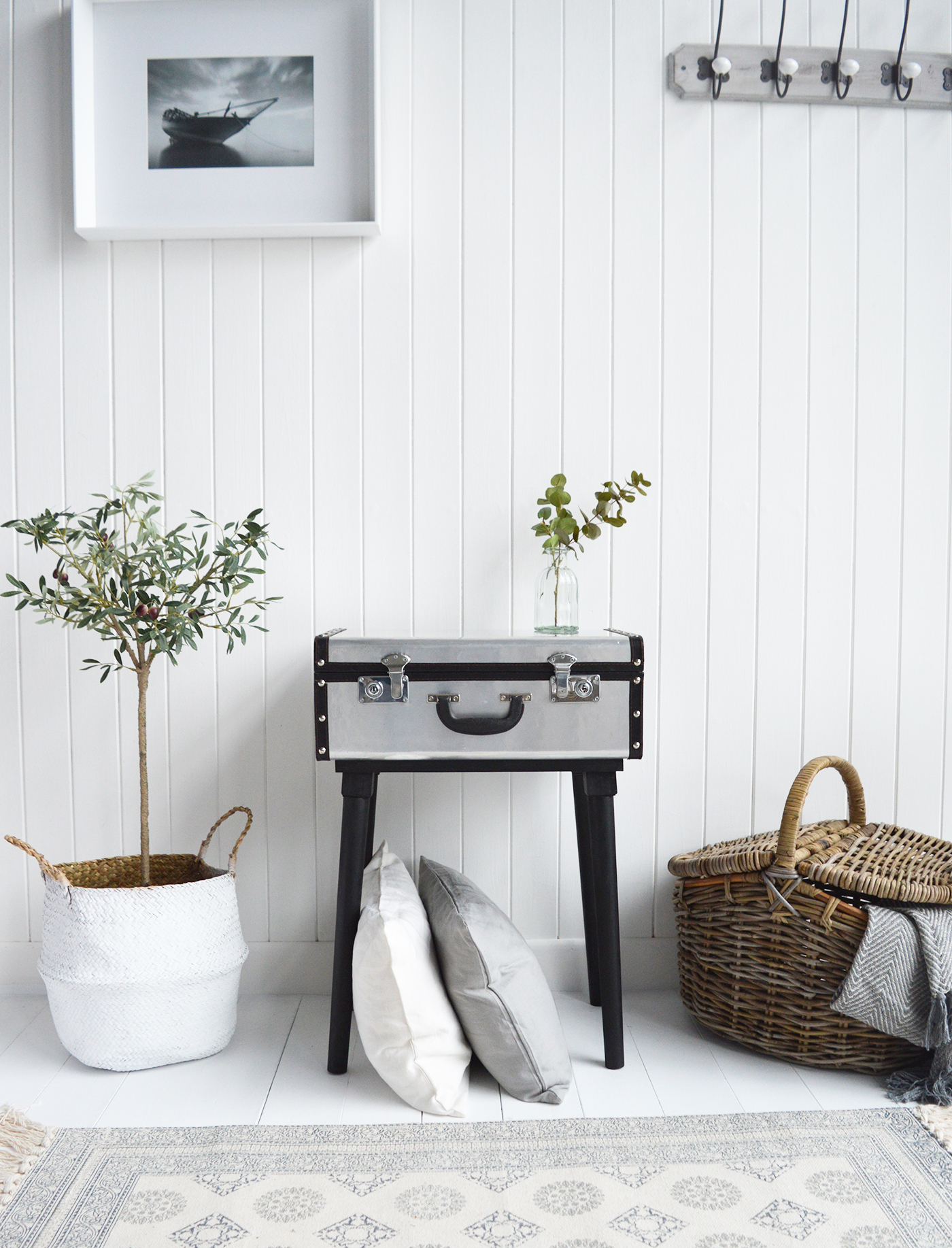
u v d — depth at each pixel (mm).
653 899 2004
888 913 1528
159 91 1909
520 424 1950
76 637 1941
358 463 1946
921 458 2004
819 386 1982
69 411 1937
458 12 1908
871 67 1946
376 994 1487
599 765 1578
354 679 1551
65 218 1920
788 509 1987
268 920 1978
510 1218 1217
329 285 1929
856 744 2018
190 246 1926
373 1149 1372
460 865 1977
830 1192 1270
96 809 1965
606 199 1938
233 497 1948
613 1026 1611
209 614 1691
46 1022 1825
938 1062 1512
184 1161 1339
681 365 1962
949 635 2023
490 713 1555
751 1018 1661
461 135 1920
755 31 1936
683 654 1986
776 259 1965
